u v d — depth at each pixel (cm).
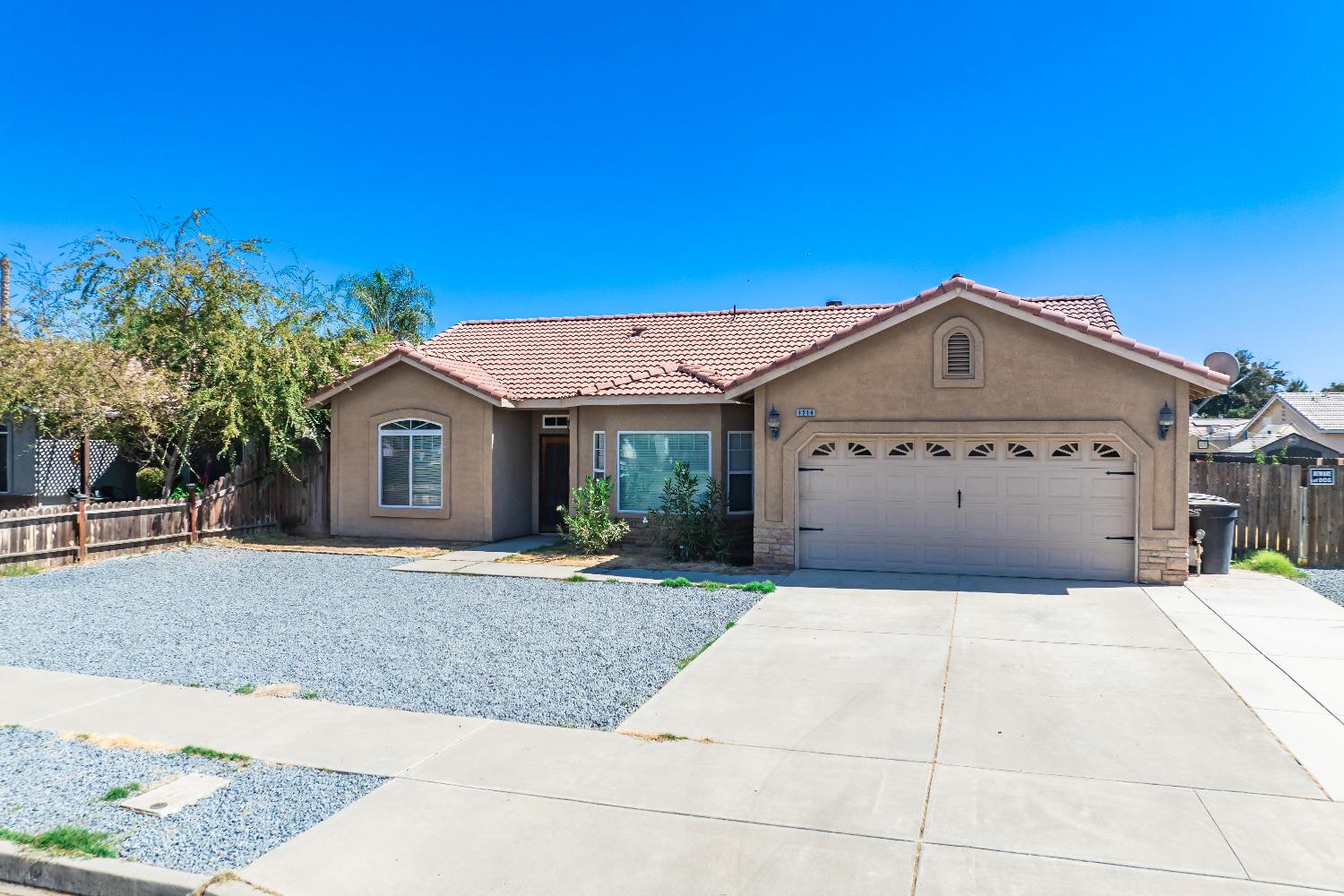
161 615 1108
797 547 1389
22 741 655
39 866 476
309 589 1284
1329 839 485
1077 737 648
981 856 471
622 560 1512
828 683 791
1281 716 689
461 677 823
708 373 1739
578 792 558
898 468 1347
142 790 565
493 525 1758
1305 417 4128
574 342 2030
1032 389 1266
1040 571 1293
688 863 468
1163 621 1014
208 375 1711
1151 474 1234
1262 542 1498
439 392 1784
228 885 447
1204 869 453
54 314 1734
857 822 513
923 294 1280
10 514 1401
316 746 641
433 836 500
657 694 768
